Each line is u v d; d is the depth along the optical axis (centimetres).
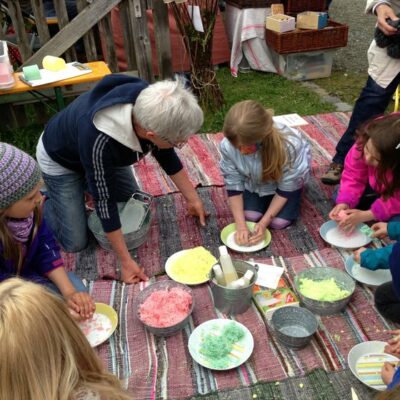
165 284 201
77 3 373
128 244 233
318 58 462
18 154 152
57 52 377
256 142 209
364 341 178
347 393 157
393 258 172
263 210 253
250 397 157
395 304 183
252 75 484
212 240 243
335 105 412
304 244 235
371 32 600
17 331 87
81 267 230
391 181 201
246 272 193
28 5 459
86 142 185
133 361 175
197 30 372
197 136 355
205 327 182
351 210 231
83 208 235
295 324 183
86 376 102
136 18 378
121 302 202
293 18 439
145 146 197
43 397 88
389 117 203
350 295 188
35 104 391
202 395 158
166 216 262
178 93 173
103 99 184
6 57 312
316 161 312
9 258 167
